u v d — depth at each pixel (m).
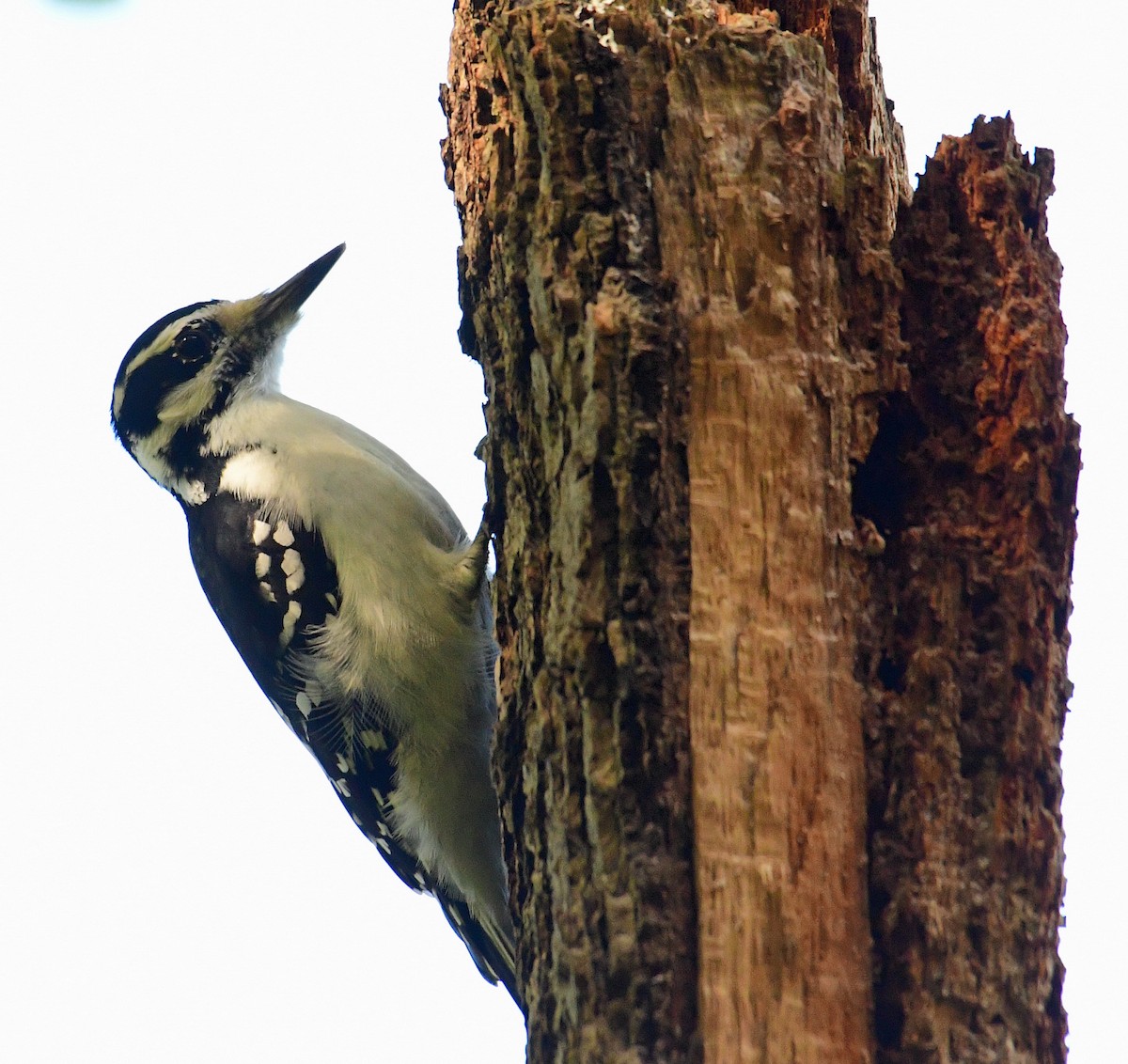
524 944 7.31
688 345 6.86
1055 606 6.75
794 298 6.89
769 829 6.50
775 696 6.61
